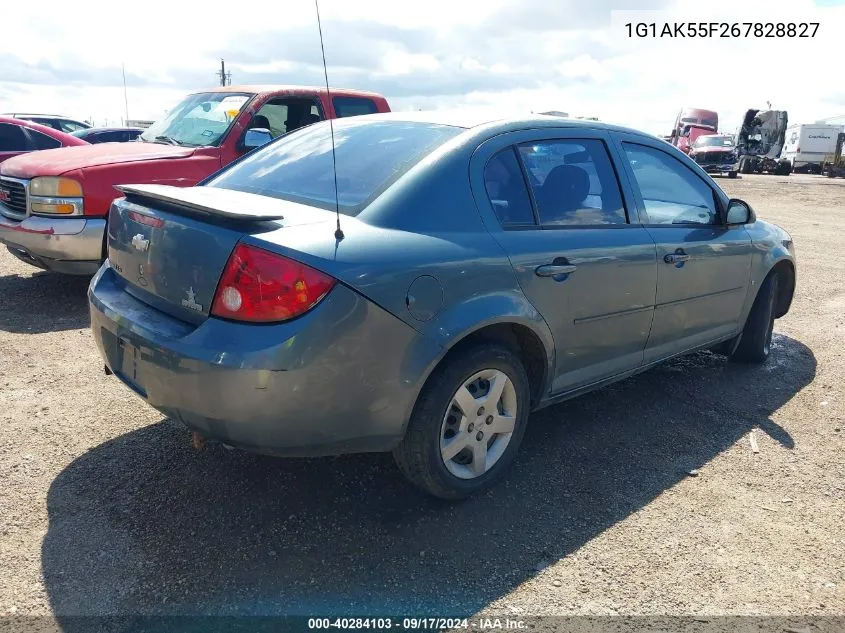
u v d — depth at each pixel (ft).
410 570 8.91
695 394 15.08
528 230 10.68
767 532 10.03
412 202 9.55
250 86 23.77
